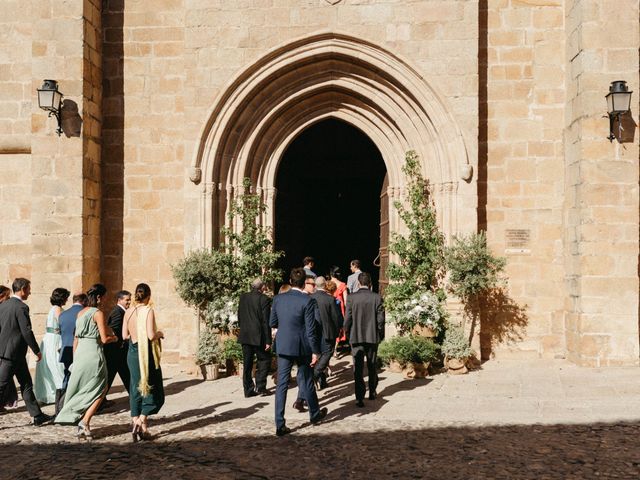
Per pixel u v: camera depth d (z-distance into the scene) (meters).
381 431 7.58
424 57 11.94
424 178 12.30
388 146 12.79
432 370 11.13
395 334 12.40
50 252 11.96
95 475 6.22
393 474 6.12
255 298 9.75
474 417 8.15
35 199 12.01
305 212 19.72
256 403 9.24
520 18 12.38
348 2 12.07
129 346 7.50
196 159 12.15
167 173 12.81
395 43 11.99
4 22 12.95
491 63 12.41
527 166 12.30
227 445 7.14
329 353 9.95
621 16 11.14
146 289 7.57
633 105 11.09
